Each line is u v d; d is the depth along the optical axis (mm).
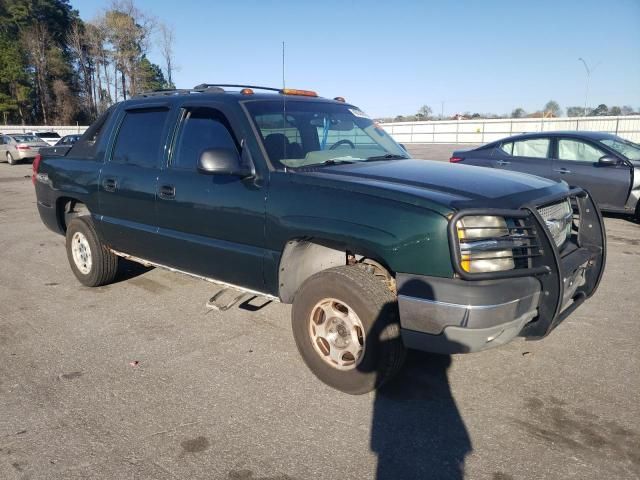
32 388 3482
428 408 3207
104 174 4855
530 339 3158
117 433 2977
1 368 3770
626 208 8430
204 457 2764
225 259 3871
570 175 8906
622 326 4398
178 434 2967
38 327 4516
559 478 2568
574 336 4203
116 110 5020
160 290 5469
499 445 2836
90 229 5227
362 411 3176
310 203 3297
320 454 2781
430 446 2838
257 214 3562
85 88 69375
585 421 3043
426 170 3639
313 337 3463
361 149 4238
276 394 3389
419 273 2893
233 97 4012
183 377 3621
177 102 4367
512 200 3088
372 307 3098
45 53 65688
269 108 3986
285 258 3506
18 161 25312
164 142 4348
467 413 3145
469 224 2850
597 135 9078
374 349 3123
